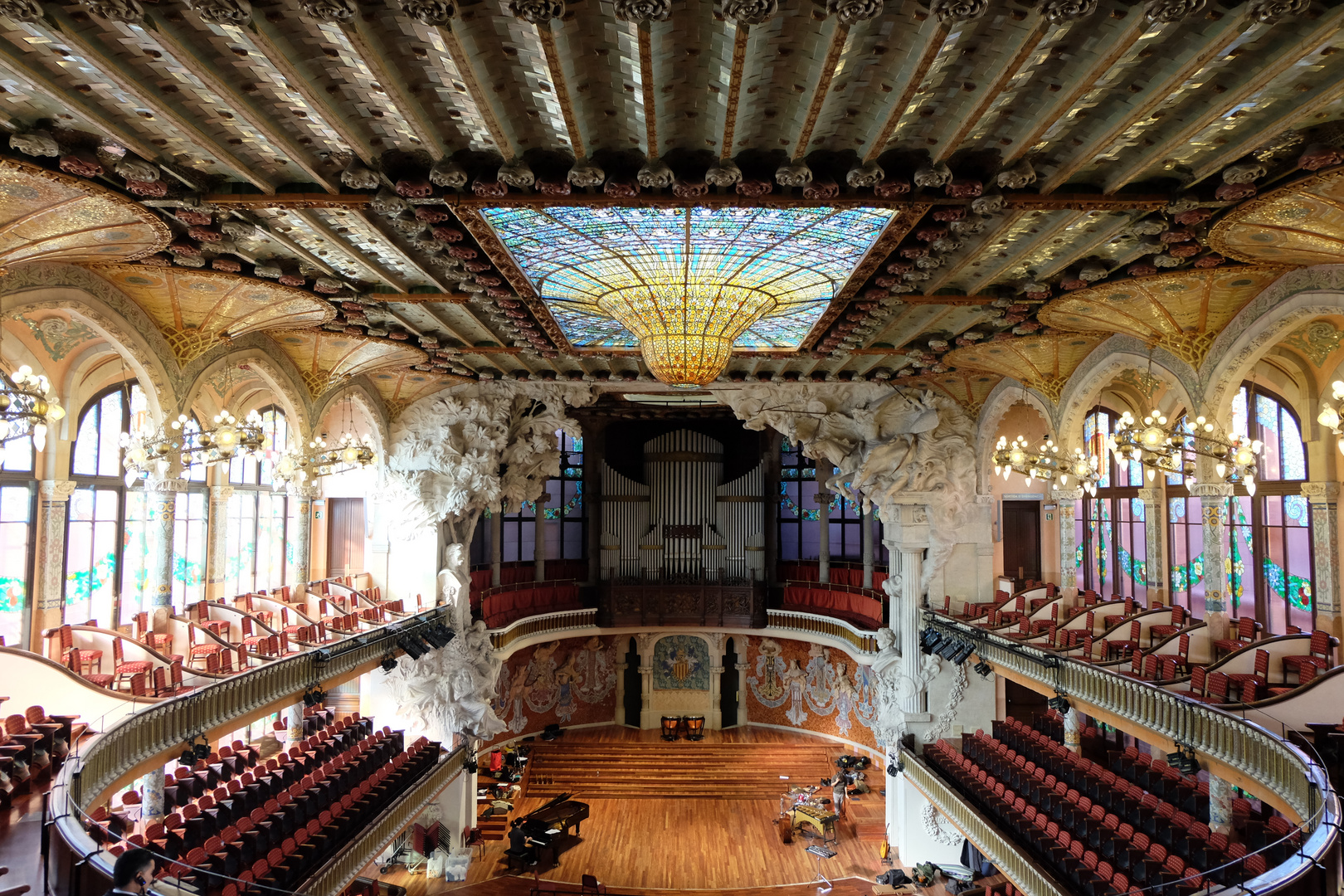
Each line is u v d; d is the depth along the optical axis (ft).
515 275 46.47
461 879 80.33
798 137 30.04
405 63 26.03
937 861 82.69
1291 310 43.24
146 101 26.35
